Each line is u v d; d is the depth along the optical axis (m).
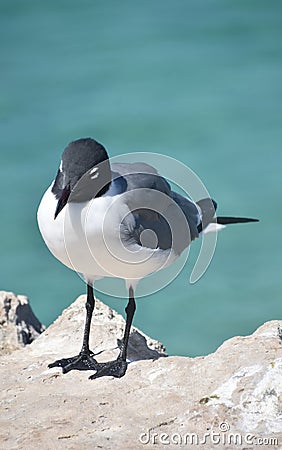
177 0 38.78
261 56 34.53
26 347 12.93
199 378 10.88
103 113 30.44
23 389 11.17
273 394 10.30
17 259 23.83
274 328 12.05
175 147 28.69
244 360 10.96
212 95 31.64
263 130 29.31
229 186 26.25
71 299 22.31
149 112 30.33
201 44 35.72
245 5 37.78
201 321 21.36
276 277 22.80
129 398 10.68
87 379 11.37
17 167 27.38
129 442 9.75
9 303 14.46
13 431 10.07
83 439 9.83
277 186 26.11
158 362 11.41
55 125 29.73
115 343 12.75
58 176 11.45
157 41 36.25
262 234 24.36
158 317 21.42
